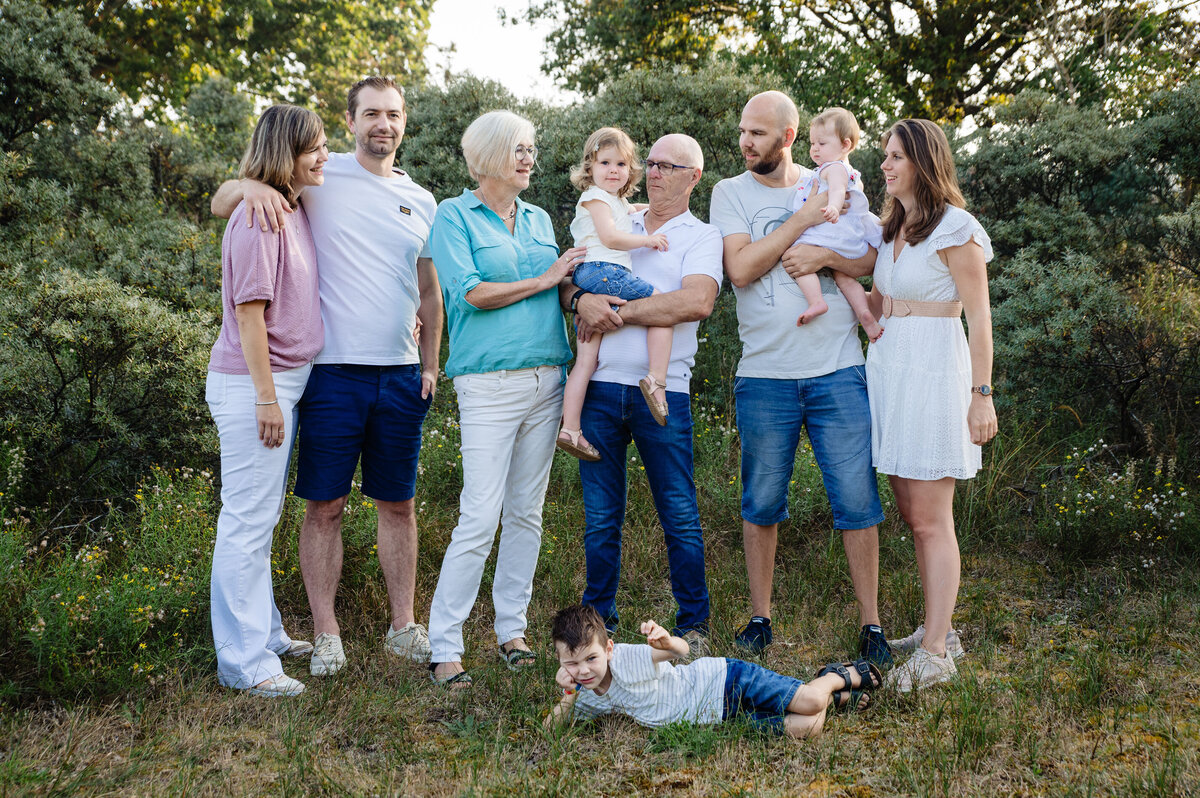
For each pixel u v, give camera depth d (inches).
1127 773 103.7
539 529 147.1
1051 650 143.8
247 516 131.6
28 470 186.2
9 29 303.7
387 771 109.9
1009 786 102.9
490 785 105.8
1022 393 234.4
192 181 371.9
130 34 599.8
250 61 662.5
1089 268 233.5
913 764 107.7
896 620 157.6
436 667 136.6
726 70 303.6
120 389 194.1
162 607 142.3
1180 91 277.6
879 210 292.7
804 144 282.0
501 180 138.9
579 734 119.0
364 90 138.2
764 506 146.6
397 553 149.0
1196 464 207.3
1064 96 385.7
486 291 134.3
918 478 131.5
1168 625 150.4
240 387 131.3
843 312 142.7
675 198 143.8
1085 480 203.5
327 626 141.6
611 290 138.5
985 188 287.1
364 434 143.0
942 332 132.0
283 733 118.3
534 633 155.6
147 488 186.1
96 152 313.4
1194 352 222.2
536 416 142.3
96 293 190.4
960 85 498.9
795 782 105.7
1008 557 186.4
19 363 190.2
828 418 141.4
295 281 132.1
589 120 288.8
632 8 496.1
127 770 107.5
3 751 111.9
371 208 139.2
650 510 198.7
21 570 139.4
